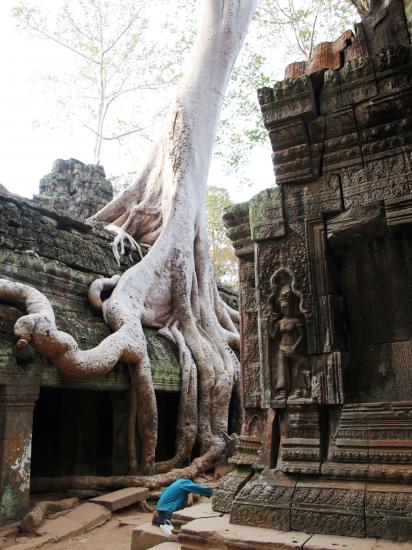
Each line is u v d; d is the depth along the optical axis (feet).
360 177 13.21
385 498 10.77
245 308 16.21
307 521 11.24
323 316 12.98
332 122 13.52
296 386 13.00
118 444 27.22
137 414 27.12
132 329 27.71
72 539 18.60
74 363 21.91
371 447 11.70
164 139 41.45
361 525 10.68
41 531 18.53
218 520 12.55
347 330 13.37
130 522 20.83
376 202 12.80
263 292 13.96
